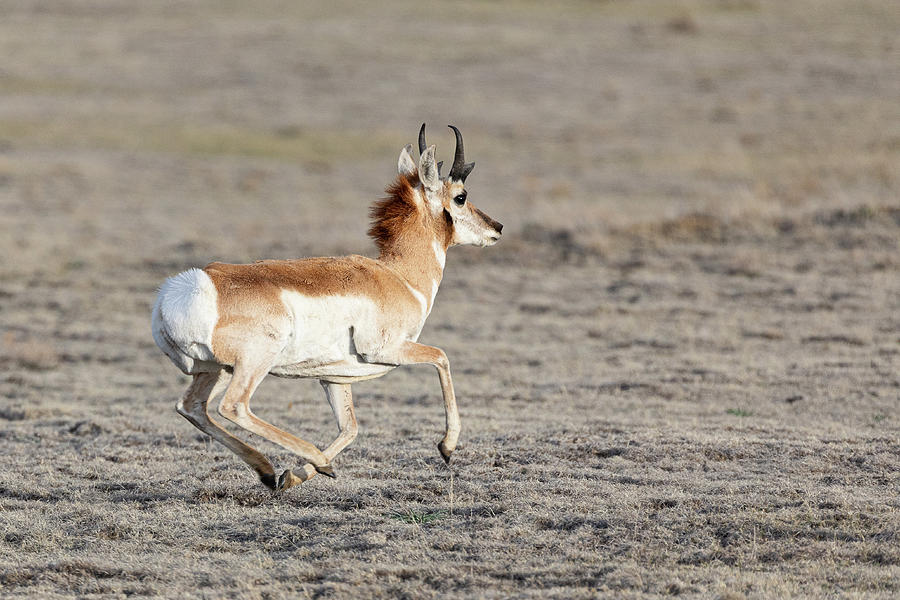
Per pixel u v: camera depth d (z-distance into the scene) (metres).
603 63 164.00
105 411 37.50
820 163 95.56
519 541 21.78
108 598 19.23
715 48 171.12
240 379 23.17
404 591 19.19
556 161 112.25
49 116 134.38
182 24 194.88
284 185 104.25
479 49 174.88
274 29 190.12
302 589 19.52
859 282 56.00
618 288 59.03
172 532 23.00
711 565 20.22
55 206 91.31
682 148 115.12
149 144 122.50
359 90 150.50
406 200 27.14
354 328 24.89
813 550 20.78
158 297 23.64
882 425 33.06
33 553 21.91
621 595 18.59
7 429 33.81
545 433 31.67
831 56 161.62
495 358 46.91
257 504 25.03
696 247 65.31
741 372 41.78
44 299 60.66
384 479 26.72
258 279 23.58
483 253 68.94
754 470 26.89
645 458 28.33
